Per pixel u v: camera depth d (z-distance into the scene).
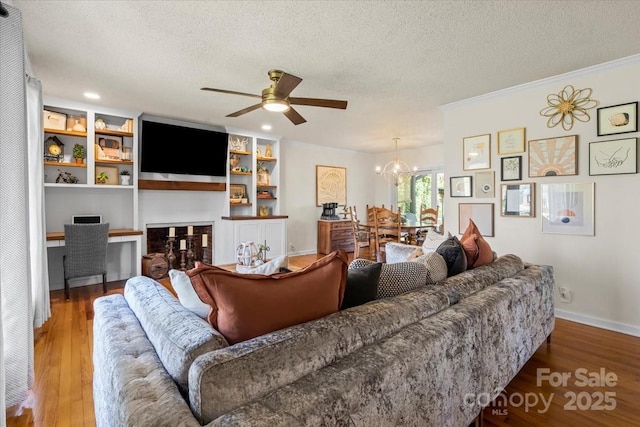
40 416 1.76
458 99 3.82
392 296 1.53
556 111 3.17
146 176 4.77
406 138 6.12
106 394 1.12
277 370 0.92
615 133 2.84
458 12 2.11
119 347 1.17
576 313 3.10
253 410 0.82
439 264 1.90
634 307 2.79
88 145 4.16
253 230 5.57
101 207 4.49
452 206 3.99
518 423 1.73
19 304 1.82
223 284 1.05
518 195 3.44
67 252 3.71
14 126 1.76
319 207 7.07
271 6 2.05
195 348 0.95
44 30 2.32
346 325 1.13
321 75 3.12
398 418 1.10
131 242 4.75
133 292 1.59
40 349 2.55
